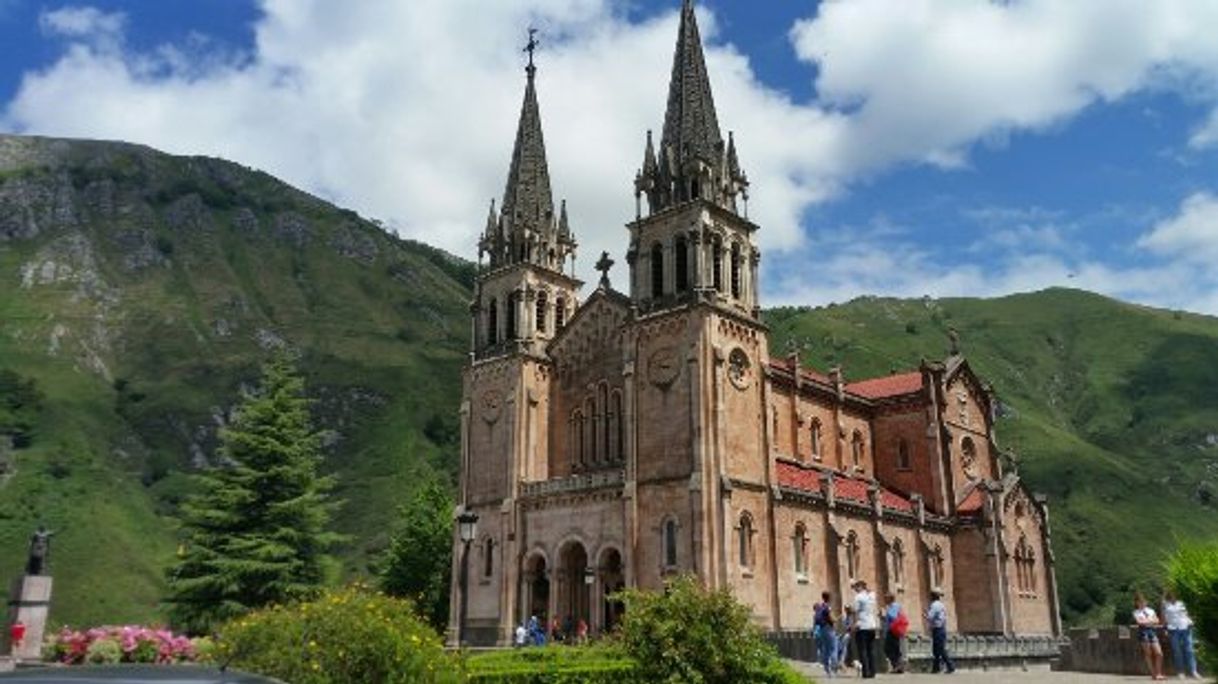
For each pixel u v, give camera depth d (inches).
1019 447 6565.0
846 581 2635.3
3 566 4367.6
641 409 2564.0
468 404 3046.3
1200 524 5708.7
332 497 5969.5
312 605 894.4
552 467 2918.3
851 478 3125.0
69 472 5403.5
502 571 2748.5
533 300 3061.0
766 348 2677.2
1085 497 5841.5
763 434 2571.4
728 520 2363.4
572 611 2610.7
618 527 2518.5
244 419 3095.5
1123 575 5078.7
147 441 6299.2
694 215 2630.4
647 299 2662.4
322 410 6948.8
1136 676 1365.7
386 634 867.4
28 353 6702.8
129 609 4343.0
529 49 3489.2
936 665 1482.5
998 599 2962.6
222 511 2930.6
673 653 1034.7
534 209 3191.4
